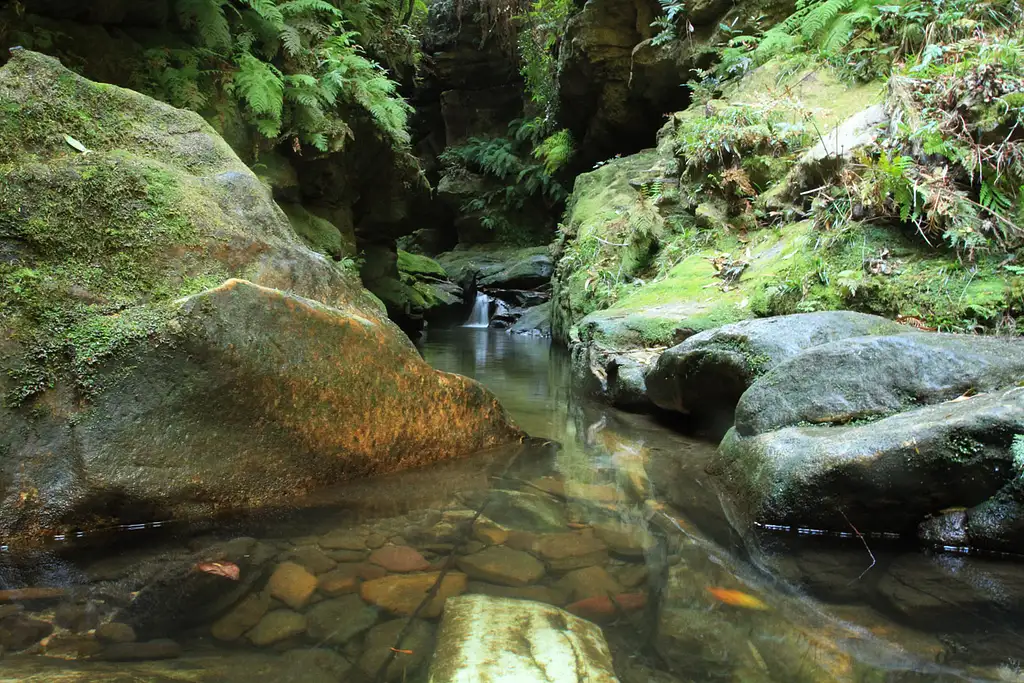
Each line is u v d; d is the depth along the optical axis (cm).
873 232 403
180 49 503
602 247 670
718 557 185
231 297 221
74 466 201
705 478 259
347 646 134
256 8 553
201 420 216
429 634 139
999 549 186
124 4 477
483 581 166
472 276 1464
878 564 181
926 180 381
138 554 184
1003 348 235
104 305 221
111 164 243
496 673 123
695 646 136
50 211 229
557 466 278
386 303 909
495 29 1605
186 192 254
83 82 268
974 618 149
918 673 126
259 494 229
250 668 125
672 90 927
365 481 254
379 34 855
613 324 452
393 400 265
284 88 571
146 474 207
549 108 1300
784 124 556
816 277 393
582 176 960
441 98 1889
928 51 462
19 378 207
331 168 652
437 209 1723
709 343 321
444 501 230
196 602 154
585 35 962
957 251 359
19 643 134
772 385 253
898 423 208
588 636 139
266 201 281
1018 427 180
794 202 509
